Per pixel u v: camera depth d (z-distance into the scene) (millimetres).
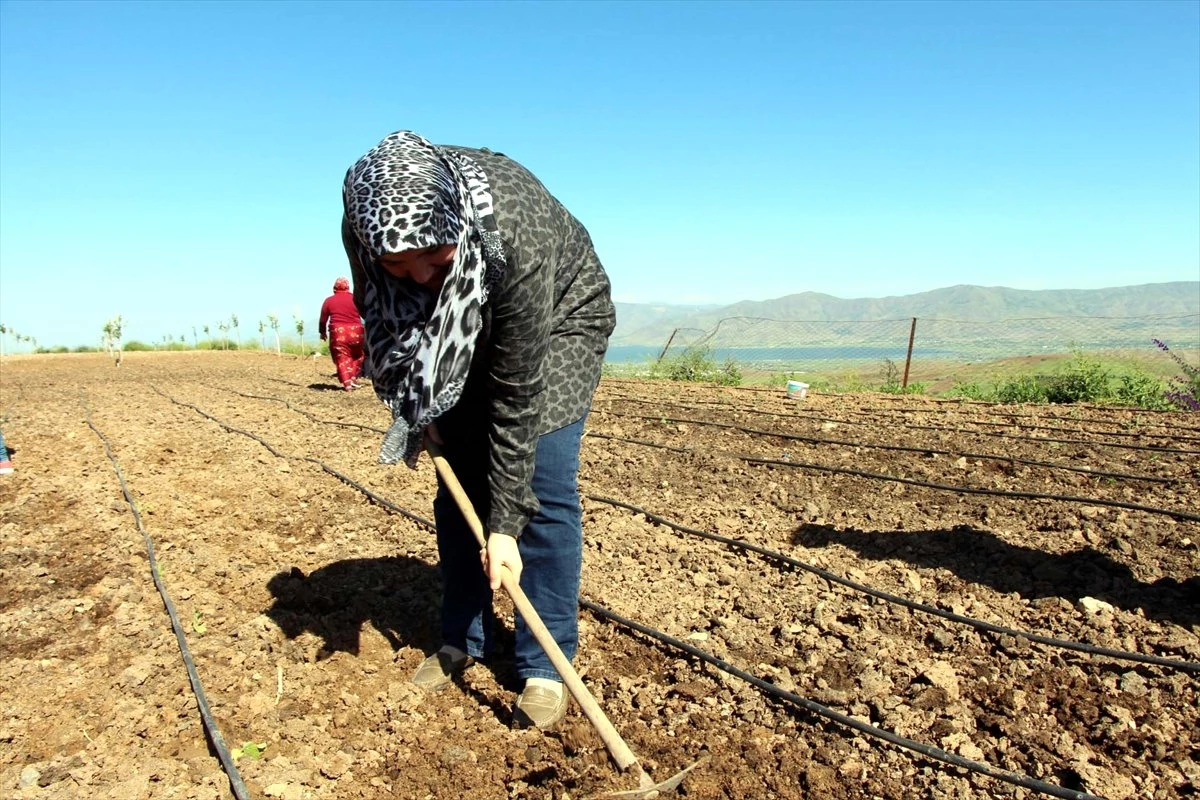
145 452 8320
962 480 6699
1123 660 3428
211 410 11688
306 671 3477
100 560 4930
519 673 3109
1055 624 3791
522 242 2369
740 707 3168
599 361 2906
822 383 16984
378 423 9906
